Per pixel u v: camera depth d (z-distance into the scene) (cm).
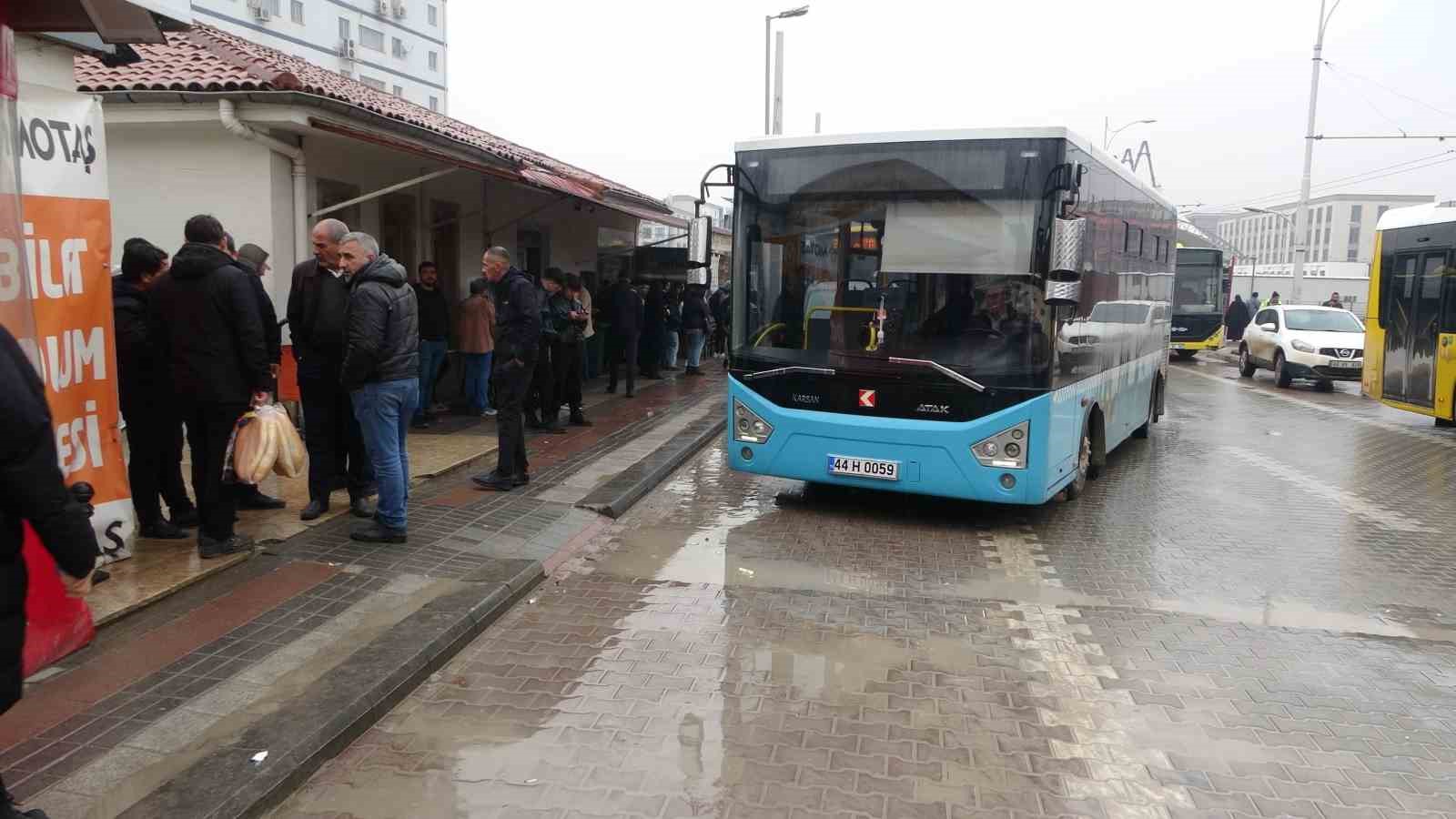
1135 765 394
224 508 573
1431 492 952
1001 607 588
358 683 425
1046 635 541
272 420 562
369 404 604
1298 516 842
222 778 347
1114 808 361
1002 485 707
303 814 347
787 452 764
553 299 1129
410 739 405
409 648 465
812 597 598
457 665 482
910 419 727
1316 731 429
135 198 932
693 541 722
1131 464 1085
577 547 688
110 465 534
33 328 406
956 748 406
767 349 769
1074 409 783
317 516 671
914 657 505
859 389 739
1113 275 920
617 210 1552
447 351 1132
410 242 1193
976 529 772
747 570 650
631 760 389
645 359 1777
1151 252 1144
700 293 1848
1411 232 1399
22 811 303
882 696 455
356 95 1078
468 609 521
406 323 607
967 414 712
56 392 497
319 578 559
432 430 1091
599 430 1148
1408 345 1395
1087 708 448
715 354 2420
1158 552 715
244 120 857
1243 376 2222
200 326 544
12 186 397
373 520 673
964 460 712
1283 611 592
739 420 783
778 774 381
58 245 497
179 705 401
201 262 543
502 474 812
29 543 408
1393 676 493
